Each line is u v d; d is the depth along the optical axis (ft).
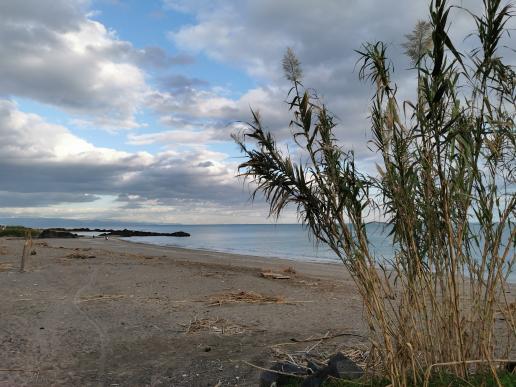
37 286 36.17
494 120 10.34
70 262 52.90
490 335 11.27
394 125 11.14
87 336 21.71
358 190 11.32
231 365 17.35
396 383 11.27
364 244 11.48
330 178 11.56
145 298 31.53
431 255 11.34
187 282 39.45
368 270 11.46
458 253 11.07
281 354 17.98
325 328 22.99
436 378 11.33
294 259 74.13
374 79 11.51
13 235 136.67
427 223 11.32
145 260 58.90
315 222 11.86
